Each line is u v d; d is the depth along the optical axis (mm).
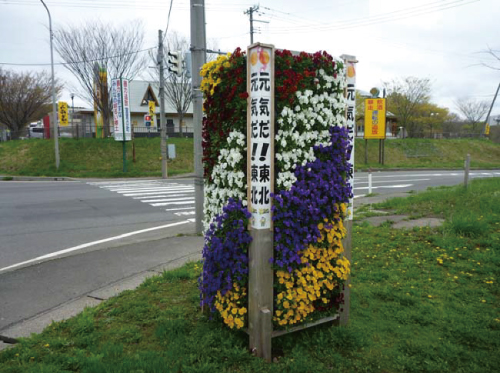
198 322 3525
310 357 3016
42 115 41594
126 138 22406
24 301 4309
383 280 4594
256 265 2916
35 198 12680
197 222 7578
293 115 2961
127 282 4785
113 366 2768
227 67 3031
